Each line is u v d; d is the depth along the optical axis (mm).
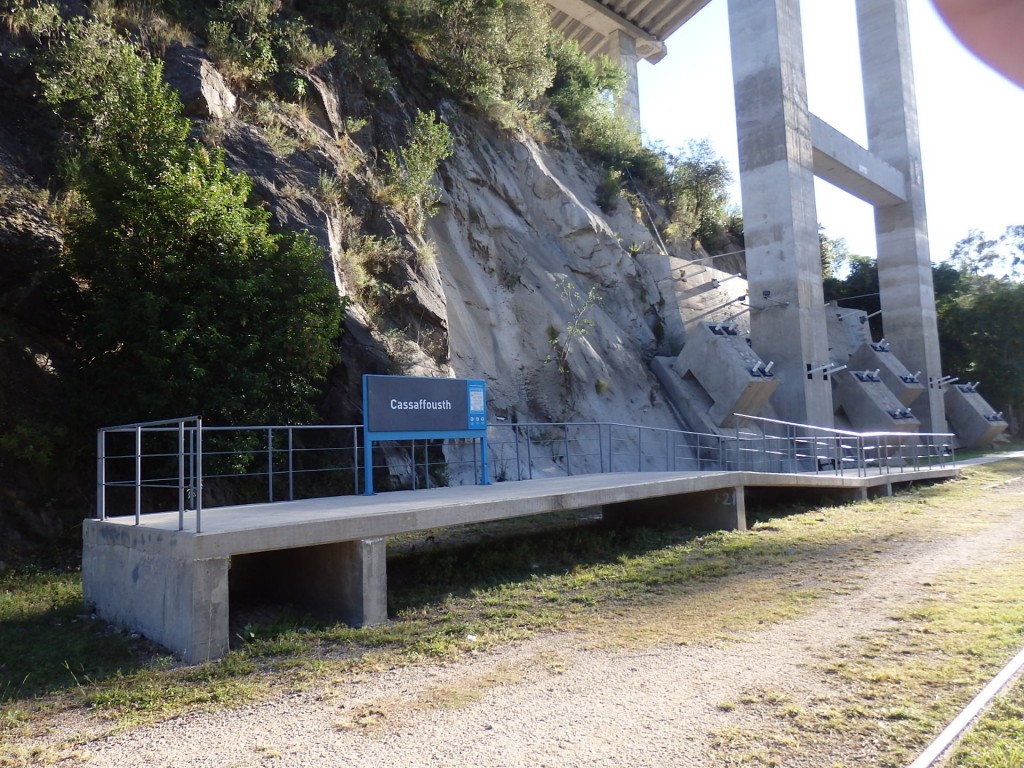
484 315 19156
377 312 15008
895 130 35781
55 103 12469
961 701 4555
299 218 13914
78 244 10633
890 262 36000
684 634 6414
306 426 10398
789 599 7566
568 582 8664
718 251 38375
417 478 13969
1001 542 10695
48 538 9703
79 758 4203
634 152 33969
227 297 10500
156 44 14648
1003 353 48281
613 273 25062
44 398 10367
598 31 45219
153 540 6746
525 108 26469
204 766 4059
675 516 12859
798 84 26328
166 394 9875
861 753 3889
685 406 23188
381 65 20266
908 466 23734
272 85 16734
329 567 7562
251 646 6375
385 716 4734
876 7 36594
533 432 18094
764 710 4559
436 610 7613
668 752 3996
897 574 8594
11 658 6137
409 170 17859
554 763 3916
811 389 24469
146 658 6242
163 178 10516
